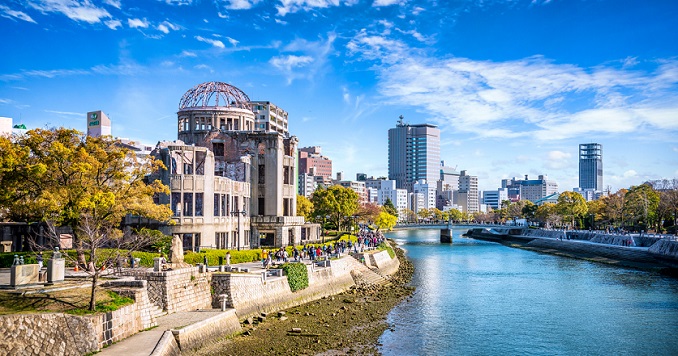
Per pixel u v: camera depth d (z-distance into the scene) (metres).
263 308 60.91
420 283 93.94
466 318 65.50
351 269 89.69
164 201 80.38
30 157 54.41
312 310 65.31
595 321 64.62
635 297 79.75
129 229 73.56
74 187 52.41
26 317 34.16
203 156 88.31
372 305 71.06
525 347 53.84
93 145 56.06
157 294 49.28
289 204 113.81
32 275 44.00
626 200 171.12
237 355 45.66
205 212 83.31
